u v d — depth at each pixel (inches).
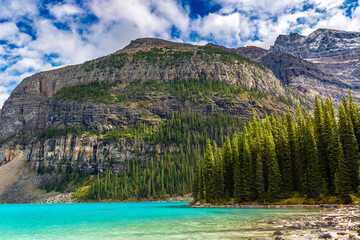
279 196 3481.8
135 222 2290.8
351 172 3002.0
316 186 3189.0
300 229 1411.2
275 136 3964.1
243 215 2469.2
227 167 4318.4
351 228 1289.4
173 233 1556.3
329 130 3373.5
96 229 1911.9
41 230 1982.0
